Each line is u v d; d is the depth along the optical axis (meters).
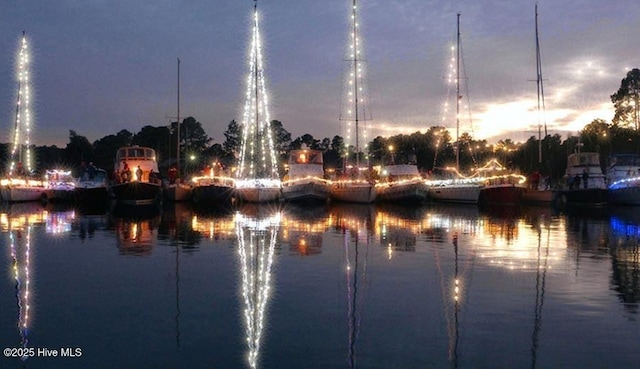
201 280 13.92
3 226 26.50
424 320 10.48
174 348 9.05
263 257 17.42
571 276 14.39
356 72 50.16
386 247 19.70
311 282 13.71
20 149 51.81
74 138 89.56
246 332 9.82
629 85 76.50
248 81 50.34
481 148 81.00
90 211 37.28
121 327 10.09
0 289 12.90
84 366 8.31
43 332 9.81
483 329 9.91
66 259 16.92
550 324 10.19
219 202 47.25
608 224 28.95
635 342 9.23
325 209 41.22
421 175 57.62
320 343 9.26
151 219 30.98
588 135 68.31
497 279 14.03
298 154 49.38
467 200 48.75
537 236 23.17
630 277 14.25
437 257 17.47
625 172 47.34
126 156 49.03
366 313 10.96
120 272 14.91
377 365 8.32
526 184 54.34
